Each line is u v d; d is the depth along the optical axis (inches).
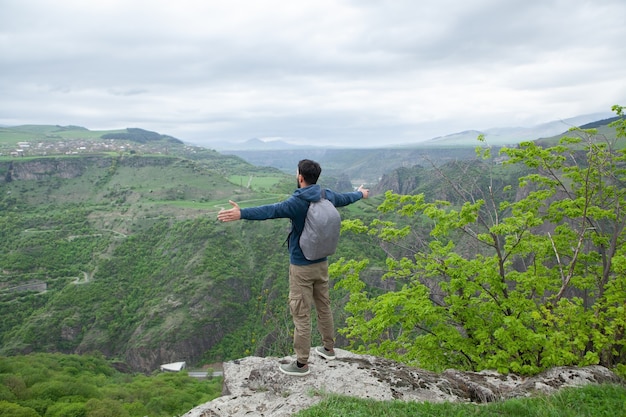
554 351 325.7
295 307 220.2
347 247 3801.7
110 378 3346.5
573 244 501.7
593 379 289.0
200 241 6067.9
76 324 4931.1
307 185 207.2
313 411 197.8
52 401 2394.2
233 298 5064.0
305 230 199.8
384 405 207.3
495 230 412.2
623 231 484.4
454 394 251.8
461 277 427.8
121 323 5024.6
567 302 355.9
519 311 405.4
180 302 4933.6
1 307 5191.9
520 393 260.4
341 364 259.1
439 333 436.5
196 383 3329.2
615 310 350.9
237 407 220.1
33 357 3331.7
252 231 6323.8
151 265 6077.8
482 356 434.9
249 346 4355.3
